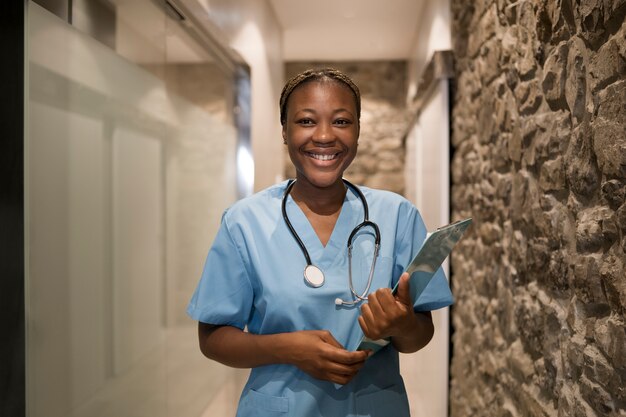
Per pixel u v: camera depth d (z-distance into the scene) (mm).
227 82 3309
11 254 1386
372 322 921
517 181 1765
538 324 1564
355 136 1050
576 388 1309
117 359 1856
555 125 1393
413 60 5508
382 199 1154
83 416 1644
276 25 4711
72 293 1587
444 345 2908
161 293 2244
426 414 3301
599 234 1136
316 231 1104
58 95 1511
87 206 1669
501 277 1988
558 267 1401
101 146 1747
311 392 1036
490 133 2092
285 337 980
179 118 2451
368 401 1057
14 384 1392
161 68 2213
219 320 1076
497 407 2047
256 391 1066
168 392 2307
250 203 1123
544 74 1451
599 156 1116
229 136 3305
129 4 1922
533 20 1527
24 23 1366
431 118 3387
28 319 1396
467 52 2492
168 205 2316
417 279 962
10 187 1376
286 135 1090
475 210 2396
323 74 1040
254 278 1073
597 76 1124
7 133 1373
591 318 1217
